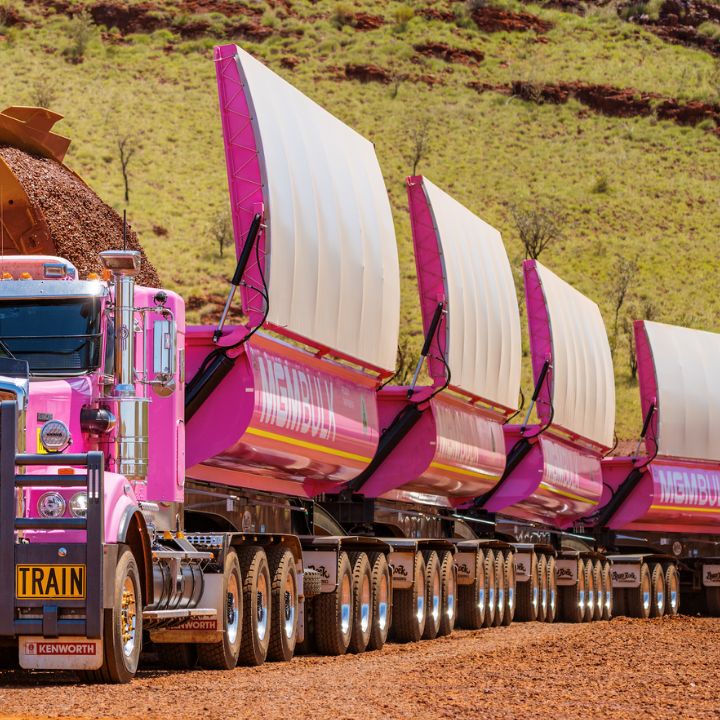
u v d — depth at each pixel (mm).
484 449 67500
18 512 30906
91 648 30656
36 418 32375
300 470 47906
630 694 32125
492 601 68250
